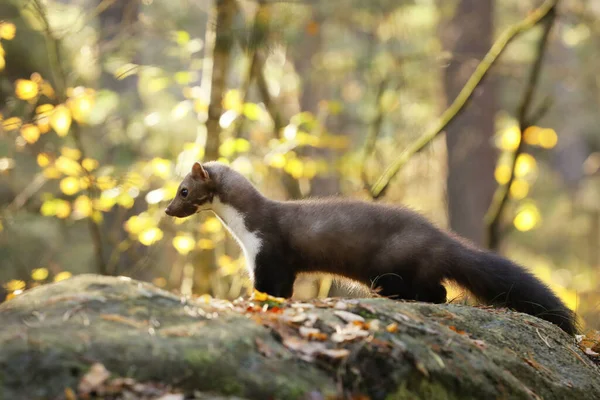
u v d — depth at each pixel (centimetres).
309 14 1986
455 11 2439
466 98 1521
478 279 819
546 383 639
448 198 2447
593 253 3753
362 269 866
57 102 1394
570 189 4012
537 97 3081
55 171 1364
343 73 2406
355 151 2048
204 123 1413
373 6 2133
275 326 553
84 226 1936
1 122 1252
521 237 3609
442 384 557
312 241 887
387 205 888
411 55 1962
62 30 1422
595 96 3469
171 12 1869
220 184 948
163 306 548
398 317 608
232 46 1380
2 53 1325
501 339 675
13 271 1683
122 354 488
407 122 2373
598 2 2814
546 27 1505
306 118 1463
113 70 1569
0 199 1794
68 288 557
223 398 475
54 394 461
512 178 1566
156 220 1361
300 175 1460
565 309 813
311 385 506
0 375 466
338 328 567
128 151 1698
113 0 1522
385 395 528
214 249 1502
